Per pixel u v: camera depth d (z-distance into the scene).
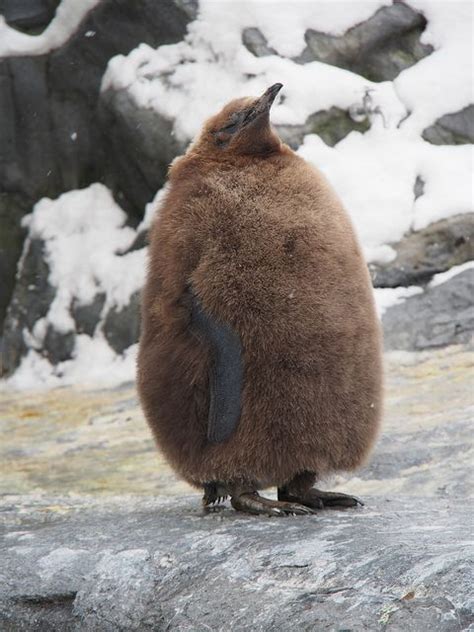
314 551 10.57
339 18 31.23
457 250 27.06
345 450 12.43
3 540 13.12
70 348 30.66
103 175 33.22
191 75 30.59
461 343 24.44
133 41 32.00
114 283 30.86
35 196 33.81
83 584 11.56
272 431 12.15
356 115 29.92
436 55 31.06
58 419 24.97
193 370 12.38
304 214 12.12
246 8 30.98
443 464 16.73
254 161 12.66
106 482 18.89
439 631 8.55
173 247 12.39
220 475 12.59
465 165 28.62
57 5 33.84
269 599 9.95
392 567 9.63
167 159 30.03
